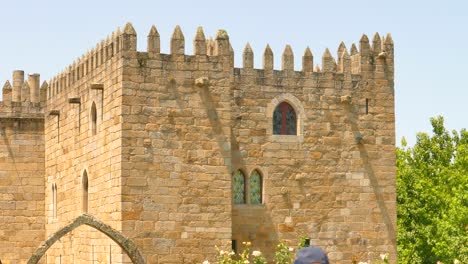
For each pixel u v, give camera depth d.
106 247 49.41
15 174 63.91
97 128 51.53
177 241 48.19
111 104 49.19
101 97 50.88
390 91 54.47
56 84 61.06
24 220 63.84
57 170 60.53
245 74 52.16
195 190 48.72
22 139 64.12
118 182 47.84
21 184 63.94
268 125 52.44
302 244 51.97
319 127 53.22
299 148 52.84
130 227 47.47
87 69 53.72
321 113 53.31
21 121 64.19
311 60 53.41
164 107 48.41
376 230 53.59
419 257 75.12
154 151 48.09
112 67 49.16
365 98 54.03
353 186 53.47
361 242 53.28
